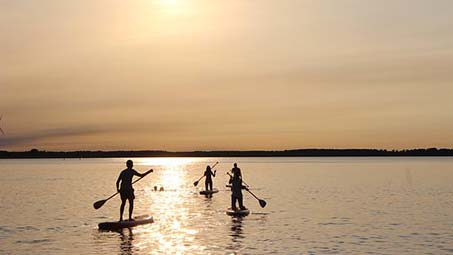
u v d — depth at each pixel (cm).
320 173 8012
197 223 2217
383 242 1773
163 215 2502
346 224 2191
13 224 2227
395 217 2425
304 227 2105
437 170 8819
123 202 2148
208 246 1705
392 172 8088
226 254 1586
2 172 9444
